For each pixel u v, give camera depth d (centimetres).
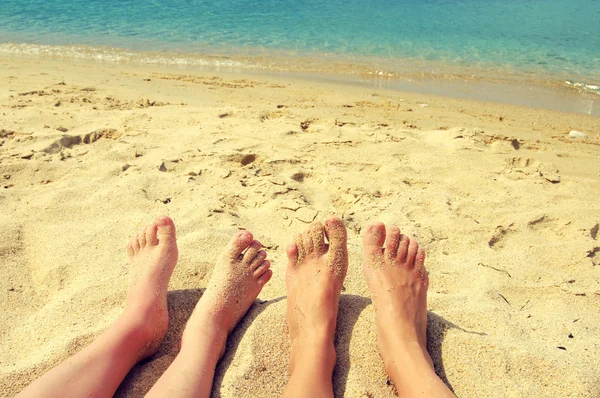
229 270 81
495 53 367
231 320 77
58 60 315
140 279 80
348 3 559
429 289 90
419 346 71
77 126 167
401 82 293
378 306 76
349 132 172
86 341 73
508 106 247
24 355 73
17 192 118
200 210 112
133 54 342
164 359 72
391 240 83
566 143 186
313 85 272
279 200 119
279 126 175
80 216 109
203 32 416
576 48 383
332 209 118
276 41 390
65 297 83
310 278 79
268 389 66
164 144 154
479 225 112
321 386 65
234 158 144
